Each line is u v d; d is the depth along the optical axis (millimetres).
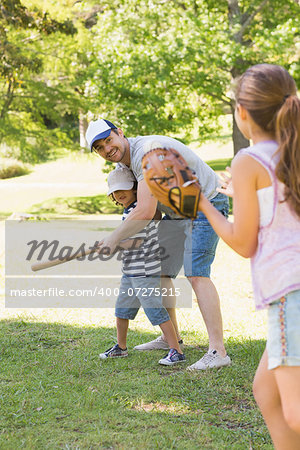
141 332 4992
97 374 3869
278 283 2014
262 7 18297
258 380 2297
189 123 19453
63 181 27141
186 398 3453
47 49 20062
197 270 4125
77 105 19594
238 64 17797
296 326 1988
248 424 3111
